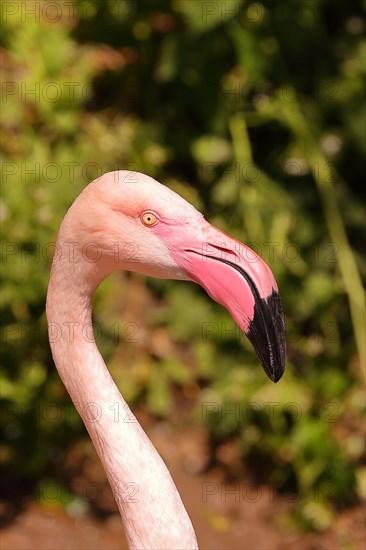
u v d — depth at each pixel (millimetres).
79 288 3793
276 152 7355
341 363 7160
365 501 6914
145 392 7375
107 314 6871
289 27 7141
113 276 7195
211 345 7270
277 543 6660
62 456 7035
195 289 7445
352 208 7316
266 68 7141
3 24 6898
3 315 6230
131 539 3730
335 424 7027
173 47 7199
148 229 3680
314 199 7301
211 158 7254
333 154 7371
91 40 7559
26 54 6922
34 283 6172
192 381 7441
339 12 7477
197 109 7434
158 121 7551
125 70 7621
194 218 3684
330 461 6797
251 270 3600
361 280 7480
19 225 6148
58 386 6559
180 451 7281
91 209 3703
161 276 3758
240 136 7180
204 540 6621
